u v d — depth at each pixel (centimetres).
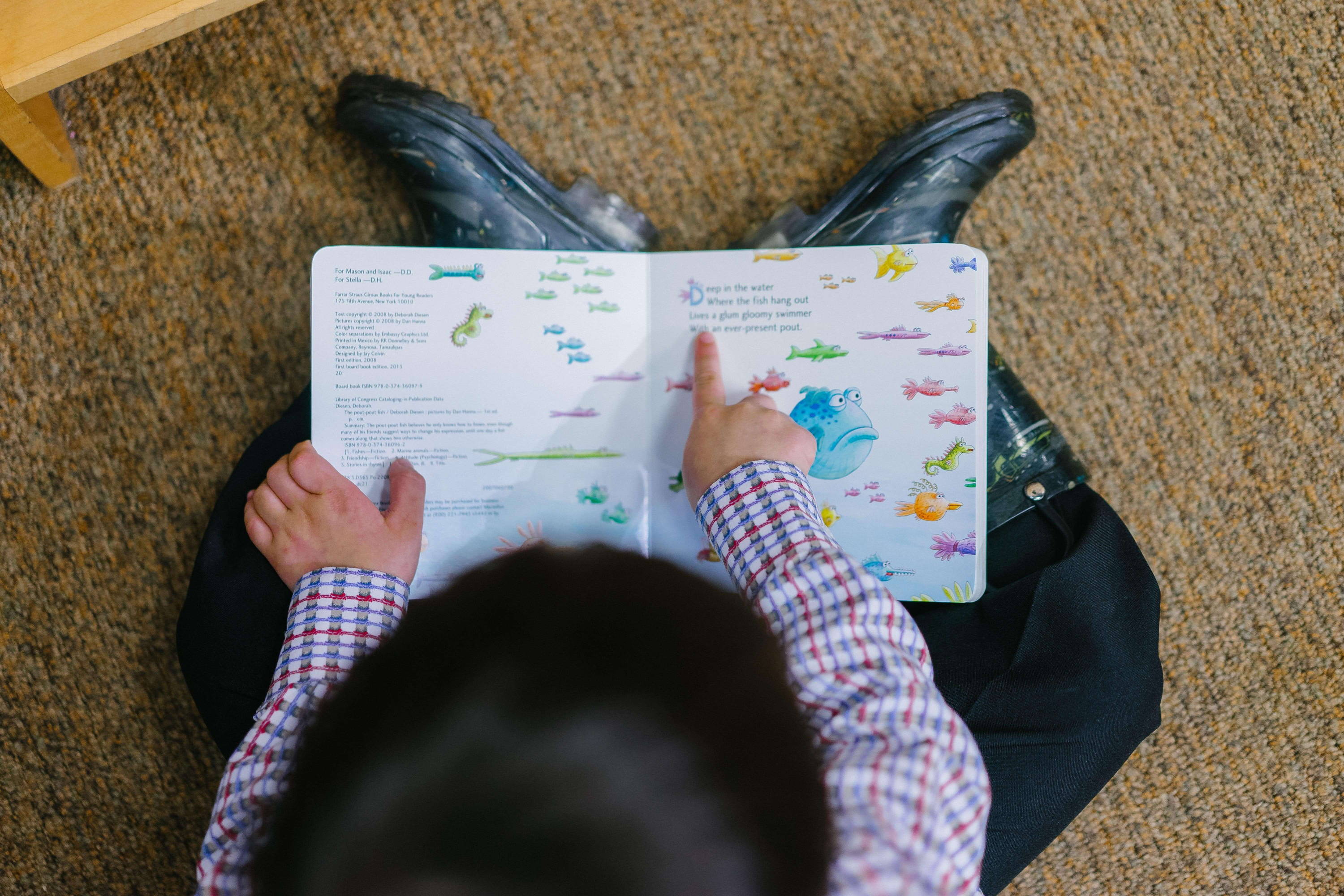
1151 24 81
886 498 68
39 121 72
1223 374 81
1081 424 81
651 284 69
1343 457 81
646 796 28
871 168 76
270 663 65
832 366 68
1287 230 81
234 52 79
